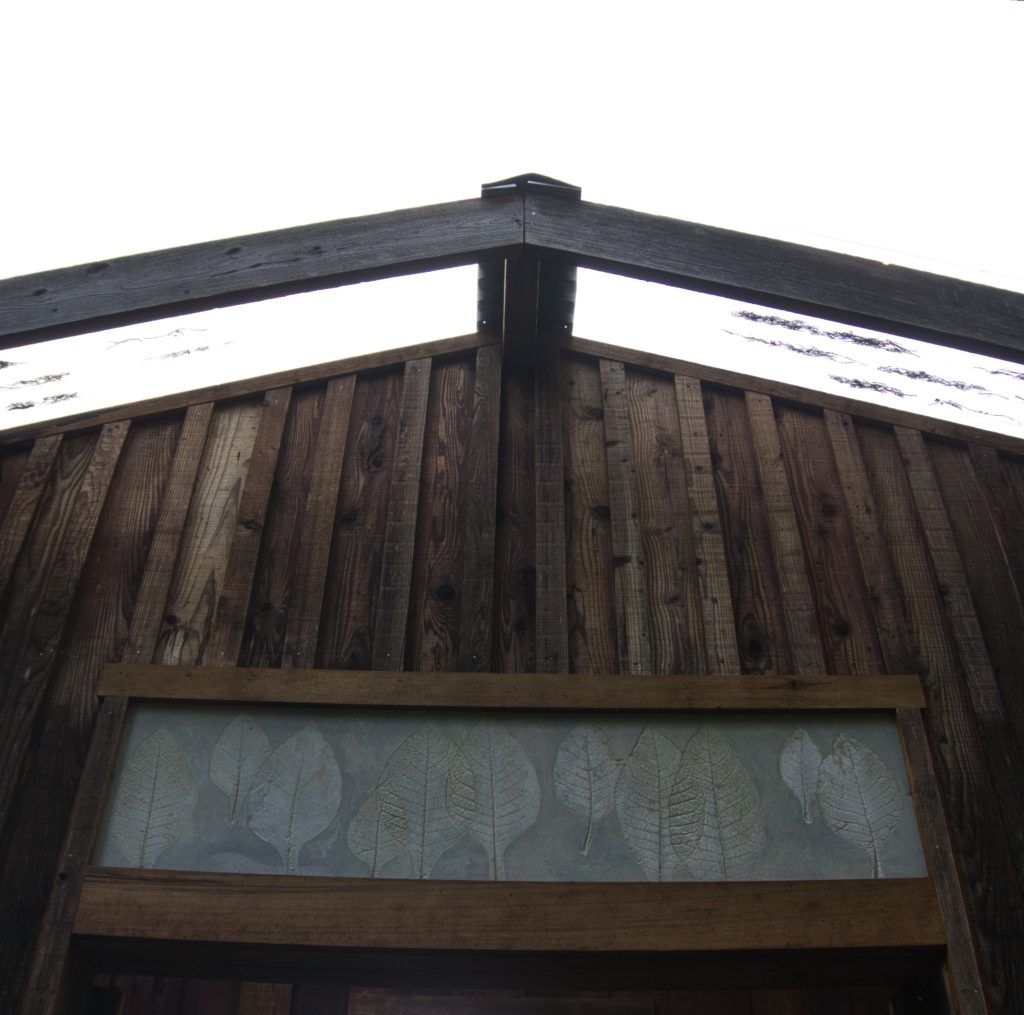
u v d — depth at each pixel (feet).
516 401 11.94
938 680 9.69
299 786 8.91
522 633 9.98
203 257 10.44
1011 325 10.41
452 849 8.60
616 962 8.25
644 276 10.50
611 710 9.28
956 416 11.87
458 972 8.45
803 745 9.22
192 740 9.15
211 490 10.91
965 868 8.62
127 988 14.30
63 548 10.42
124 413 11.56
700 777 9.00
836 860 8.62
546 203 10.76
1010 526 11.00
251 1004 14.32
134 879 8.41
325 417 11.61
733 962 8.27
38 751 9.05
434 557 10.48
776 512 10.89
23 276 10.43
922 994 8.57
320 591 10.09
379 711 9.30
